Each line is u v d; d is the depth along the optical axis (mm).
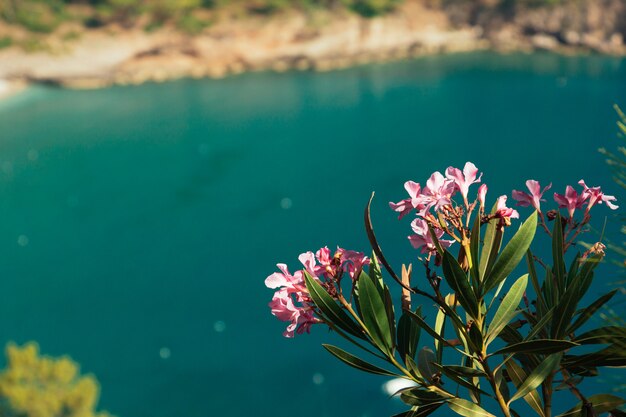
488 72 67688
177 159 50969
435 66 70688
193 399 27156
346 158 50000
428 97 61531
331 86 65938
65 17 69188
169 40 69688
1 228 42312
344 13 73188
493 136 52344
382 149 50969
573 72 66500
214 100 63000
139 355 30312
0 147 53156
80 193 46531
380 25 73375
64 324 33094
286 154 51031
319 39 71812
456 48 74938
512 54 73250
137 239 41250
